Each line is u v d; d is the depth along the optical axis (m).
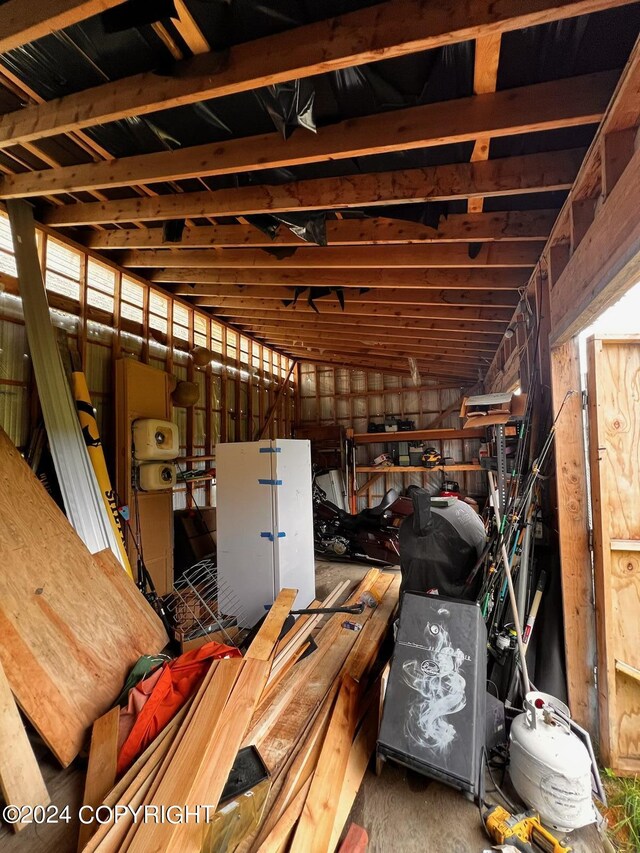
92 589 2.26
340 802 1.49
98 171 2.39
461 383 7.64
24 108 1.95
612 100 1.36
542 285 2.54
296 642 2.45
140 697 1.81
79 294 3.59
